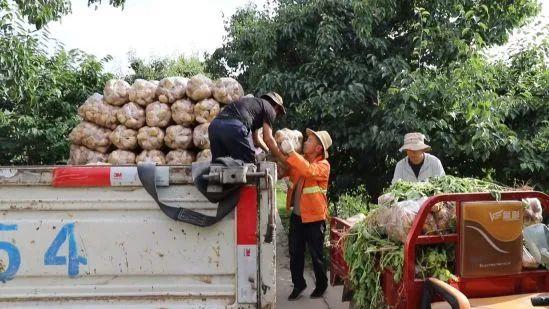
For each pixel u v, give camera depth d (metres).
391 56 7.48
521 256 3.68
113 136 5.03
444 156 7.11
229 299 2.93
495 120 6.62
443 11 7.49
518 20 7.64
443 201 3.56
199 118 4.84
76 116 7.67
